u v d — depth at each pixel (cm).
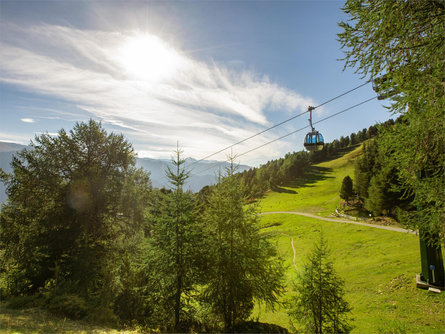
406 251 2588
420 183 990
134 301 1491
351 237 3650
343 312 1201
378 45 641
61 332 993
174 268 1338
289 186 11988
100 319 1302
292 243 4084
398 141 923
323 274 1216
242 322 1408
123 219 2438
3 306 1412
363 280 2022
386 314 1417
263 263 1426
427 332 1145
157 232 1462
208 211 1467
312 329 1158
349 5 663
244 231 1386
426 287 1566
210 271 1367
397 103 792
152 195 2597
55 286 1552
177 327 1311
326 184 11288
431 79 636
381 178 4406
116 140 2466
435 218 957
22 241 1925
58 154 2167
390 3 581
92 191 2105
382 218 4394
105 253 2180
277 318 1672
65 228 1983
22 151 2103
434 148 837
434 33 595
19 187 2056
